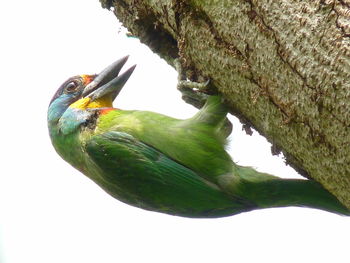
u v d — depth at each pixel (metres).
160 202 9.62
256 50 7.23
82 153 10.10
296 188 8.46
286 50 6.83
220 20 7.59
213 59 7.94
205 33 7.88
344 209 8.23
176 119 9.34
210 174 9.05
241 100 7.92
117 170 9.56
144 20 9.32
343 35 6.38
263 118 7.64
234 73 7.71
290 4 6.79
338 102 6.43
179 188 9.27
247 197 8.95
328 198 8.30
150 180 9.41
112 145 9.52
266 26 7.02
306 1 6.68
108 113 9.85
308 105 6.77
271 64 7.08
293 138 7.24
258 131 8.36
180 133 9.12
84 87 10.68
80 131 10.05
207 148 8.98
